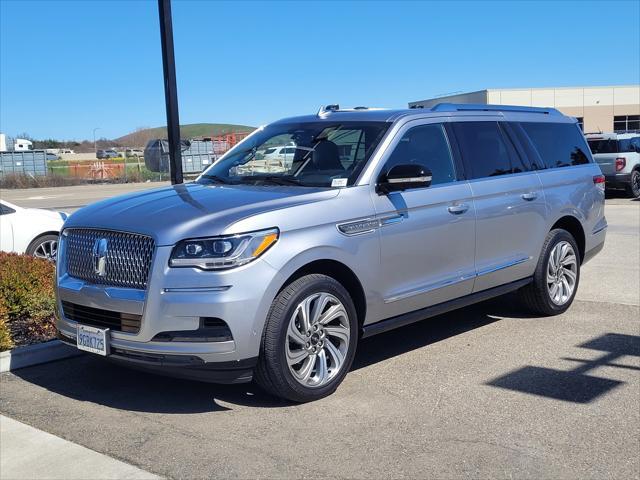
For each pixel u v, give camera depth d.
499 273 6.45
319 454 4.10
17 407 4.89
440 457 4.05
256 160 6.07
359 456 4.07
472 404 4.88
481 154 6.47
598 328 6.83
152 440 4.32
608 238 12.80
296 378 4.76
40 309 6.71
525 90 49.16
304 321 4.77
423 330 6.87
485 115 6.74
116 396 5.11
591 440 4.28
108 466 3.96
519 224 6.67
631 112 50.88
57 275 5.21
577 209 7.46
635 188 20.06
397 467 3.93
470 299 6.23
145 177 47.75
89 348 4.82
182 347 4.41
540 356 5.95
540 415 4.67
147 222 4.66
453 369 5.64
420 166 5.29
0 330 5.85
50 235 9.34
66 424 4.58
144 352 4.51
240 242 4.47
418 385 5.27
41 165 51.47
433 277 5.79
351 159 5.55
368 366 5.75
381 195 5.36
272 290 4.56
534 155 7.12
